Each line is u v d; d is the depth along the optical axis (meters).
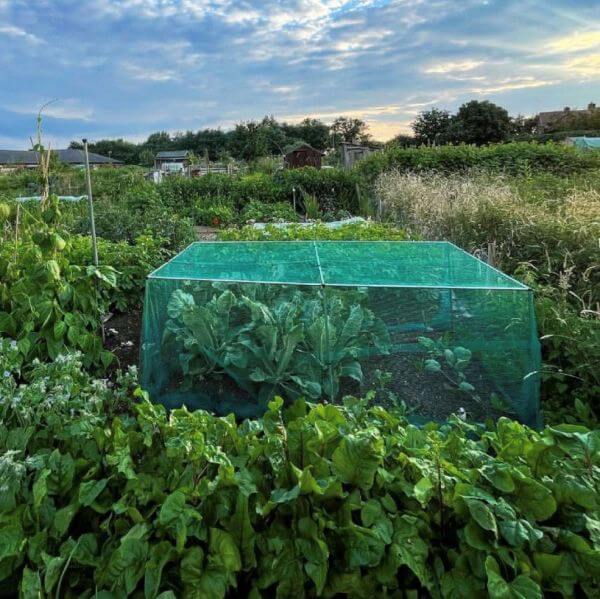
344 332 2.46
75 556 1.25
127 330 3.51
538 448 1.38
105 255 3.75
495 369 2.40
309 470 1.31
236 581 1.24
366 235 4.91
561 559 1.16
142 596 1.18
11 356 2.06
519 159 11.15
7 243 3.11
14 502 1.34
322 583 1.17
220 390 2.60
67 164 21.11
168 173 20.59
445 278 3.14
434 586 1.19
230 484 1.36
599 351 2.39
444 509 1.32
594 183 7.32
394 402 2.38
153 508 1.34
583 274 3.52
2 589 1.27
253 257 3.54
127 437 1.56
